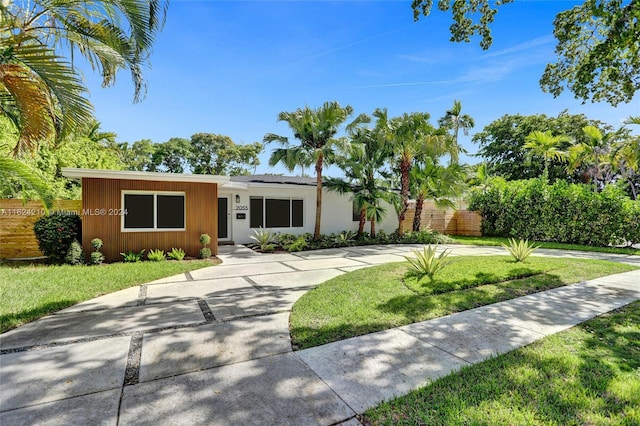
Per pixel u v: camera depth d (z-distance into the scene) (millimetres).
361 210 13727
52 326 3861
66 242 8023
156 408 2256
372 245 12945
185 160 28016
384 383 2592
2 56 4242
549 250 11336
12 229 8719
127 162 25109
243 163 30062
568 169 13352
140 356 3076
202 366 2885
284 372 2777
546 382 2549
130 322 4016
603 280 6215
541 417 2107
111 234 8438
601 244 12047
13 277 6133
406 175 13898
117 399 2361
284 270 7625
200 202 9492
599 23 5984
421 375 2715
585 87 6430
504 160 25703
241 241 12883
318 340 3449
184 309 4562
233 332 3697
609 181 20438
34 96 4605
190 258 9148
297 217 14148
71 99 4742
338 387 2537
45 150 10695
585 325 3834
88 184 8203
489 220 16562
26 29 4656
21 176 5043
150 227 8930
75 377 2672
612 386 2473
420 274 6582
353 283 5953
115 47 5250
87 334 3615
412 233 14422
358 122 12727
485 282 5957
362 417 2168
